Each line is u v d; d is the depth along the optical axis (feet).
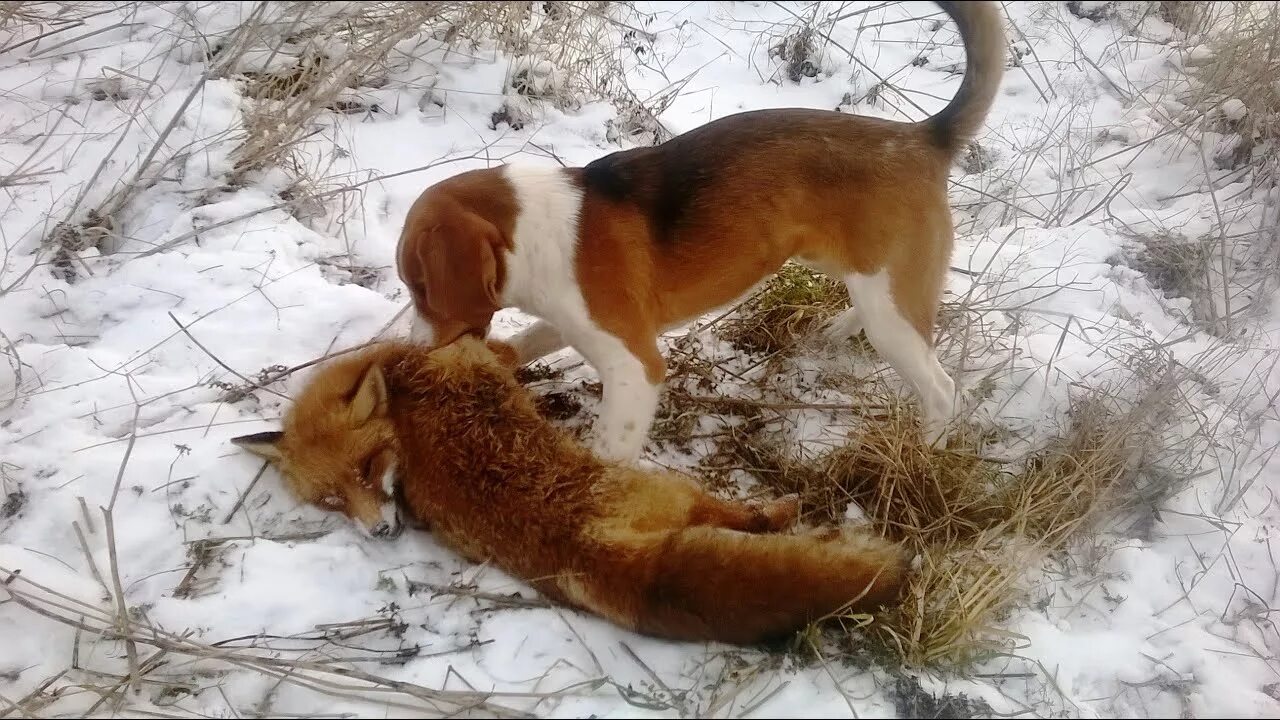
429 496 4.64
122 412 5.05
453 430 4.65
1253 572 4.80
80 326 5.59
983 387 5.62
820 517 5.06
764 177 4.85
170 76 7.06
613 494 4.47
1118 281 6.34
